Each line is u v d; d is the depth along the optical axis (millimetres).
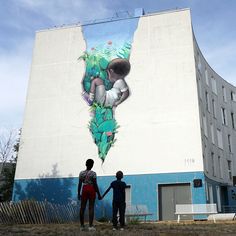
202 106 27688
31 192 26234
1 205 15891
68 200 25281
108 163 25250
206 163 25719
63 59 29312
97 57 28422
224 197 31203
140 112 25844
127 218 17641
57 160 26578
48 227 11602
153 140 24906
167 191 23781
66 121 27391
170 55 26625
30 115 28328
